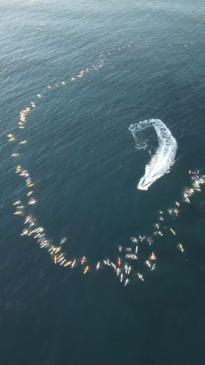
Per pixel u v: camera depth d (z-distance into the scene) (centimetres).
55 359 4038
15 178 6456
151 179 5938
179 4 12075
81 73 9150
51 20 12438
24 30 12019
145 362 3900
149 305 4362
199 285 4475
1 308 4569
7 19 13125
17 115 8038
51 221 5603
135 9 12181
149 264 4772
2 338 4281
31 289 4738
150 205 5544
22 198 6056
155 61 9181
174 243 4975
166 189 5731
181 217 5294
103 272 4788
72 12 12762
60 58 9981
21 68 9775
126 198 5731
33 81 9150
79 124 7456
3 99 8644
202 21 10831
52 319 4391
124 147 6694
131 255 4919
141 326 4188
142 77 8612
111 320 4288
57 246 5225
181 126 6925
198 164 6062
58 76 9188
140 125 7131
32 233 5466
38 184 6262
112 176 6162
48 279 4822
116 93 8212
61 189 6103
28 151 7000
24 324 4384
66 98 8312
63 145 7006
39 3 14025
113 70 9075
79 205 5778
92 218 5541
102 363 3947
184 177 5869
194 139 6569
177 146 6469
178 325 4144
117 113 7581
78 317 4369
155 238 5084
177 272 4641
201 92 7788
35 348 4156
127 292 4525
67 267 4928
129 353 3988
